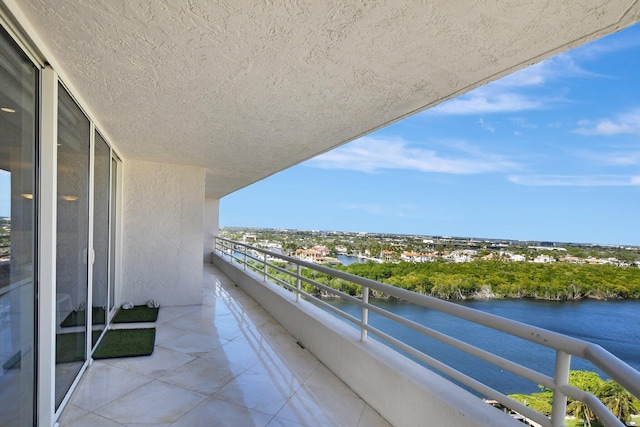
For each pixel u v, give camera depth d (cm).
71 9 127
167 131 304
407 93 206
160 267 474
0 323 132
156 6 124
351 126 281
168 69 178
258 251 539
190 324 391
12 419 145
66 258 209
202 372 265
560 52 153
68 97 204
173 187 480
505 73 176
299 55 160
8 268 138
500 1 116
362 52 156
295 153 398
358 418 205
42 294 170
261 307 479
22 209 151
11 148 140
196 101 225
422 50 153
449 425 157
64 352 208
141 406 212
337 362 263
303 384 249
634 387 73
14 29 135
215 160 448
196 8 125
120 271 453
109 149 348
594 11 120
